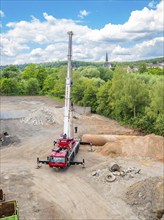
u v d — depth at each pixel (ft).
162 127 139.74
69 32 96.68
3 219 50.39
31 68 412.98
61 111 183.83
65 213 62.03
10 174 85.51
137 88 166.50
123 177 79.92
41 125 158.40
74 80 237.04
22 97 322.34
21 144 119.96
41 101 282.36
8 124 158.30
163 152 102.12
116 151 104.94
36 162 97.50
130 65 531.09
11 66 442.09
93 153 107.24
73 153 97.76
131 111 171.63
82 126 157.69
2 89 341.82
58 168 88.74
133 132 147.95
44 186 76.48
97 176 81.76
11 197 69.41
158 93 142.61
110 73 364.79
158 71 377.50
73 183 78.28
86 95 217.77
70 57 98.43
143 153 102.68
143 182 69.51
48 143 121.90
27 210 62.95
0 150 111.45
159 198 62.23
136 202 64.49
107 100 196.44
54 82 347.36
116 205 65.05
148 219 58.65
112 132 144.97
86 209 63.77
